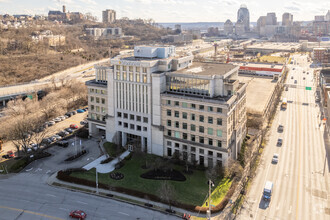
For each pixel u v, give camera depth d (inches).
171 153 4416.8
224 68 4724.4
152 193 3535.9
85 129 5570.9
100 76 5162.4
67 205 3356.3
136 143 4665.4
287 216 3179.1
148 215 3186.5
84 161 4384.8
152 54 4854.8
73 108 7219.5
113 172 4052.7
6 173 4042.8
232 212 3238.2
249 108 5979.3
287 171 4178.2
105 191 3617.1
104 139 5118.1
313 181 3902.6
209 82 4121.6
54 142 5039.4
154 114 4421.8
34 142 5017.2
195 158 4234.7
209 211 3014.3
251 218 3142.2
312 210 3282.5
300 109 7426.2
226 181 3853.3
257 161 4478.3
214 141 4023.1
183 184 3747.5
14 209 3275.1
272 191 3636.8
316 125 6205.7
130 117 4660.4
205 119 4025.6
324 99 7731.3
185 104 4141.2
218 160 4052.7
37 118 5733.3
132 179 3865.7
